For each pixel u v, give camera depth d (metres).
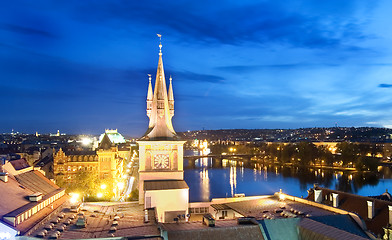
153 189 72.12
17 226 45.44
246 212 66.75
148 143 79.00
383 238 59.25
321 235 46.16
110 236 46.06
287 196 76.56
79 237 45.72
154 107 83.69
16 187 57.34
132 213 65.38
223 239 46.25
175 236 45.44
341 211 59.88
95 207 70.94
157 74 83.88
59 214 57.78
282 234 48.78
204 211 77.06
